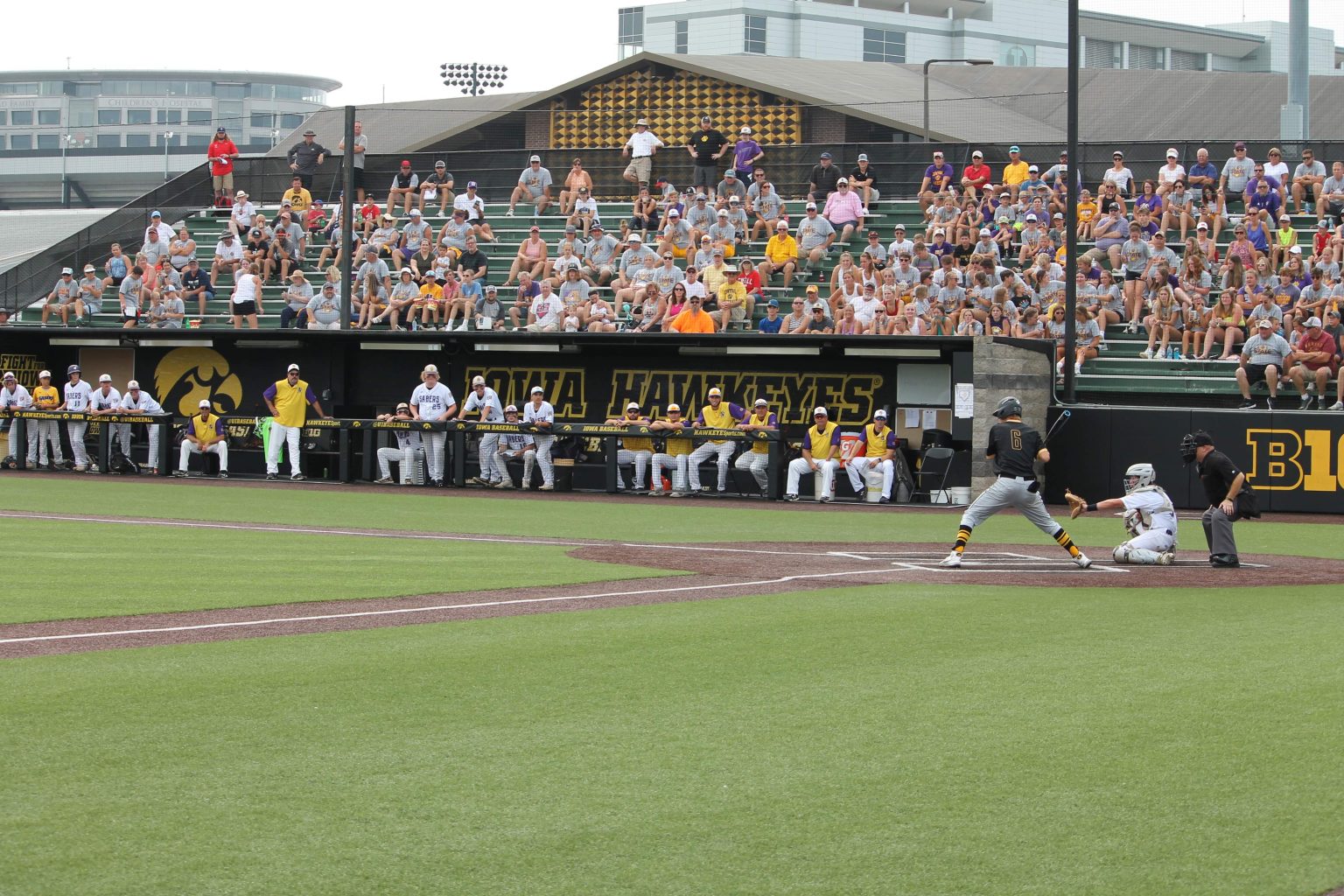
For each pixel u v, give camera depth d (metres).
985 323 42.22
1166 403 42.81
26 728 12.30
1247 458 38.59
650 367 45.34
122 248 58.62
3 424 47.84
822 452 41.19
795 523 33.91
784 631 17.69
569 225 52.50
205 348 49.34
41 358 50.84
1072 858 9.57
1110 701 13.92
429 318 47.84
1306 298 42.41
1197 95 83.75
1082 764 11.70
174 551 25.27
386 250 52.19
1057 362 43.28
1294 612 19.80
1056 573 24.20
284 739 12.08
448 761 11.50
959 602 20.44
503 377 46.78
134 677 14.37
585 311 45.81
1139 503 25.56
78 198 154.88
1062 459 39.94
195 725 12.48
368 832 9.81
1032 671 15.35
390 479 45.03
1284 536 32.31
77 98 192.25
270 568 23.16
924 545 29.16
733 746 12.12
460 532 30.12
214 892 8.73
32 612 18.20
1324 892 9.09
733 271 46.56
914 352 41.91
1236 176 49.19
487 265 53.12
